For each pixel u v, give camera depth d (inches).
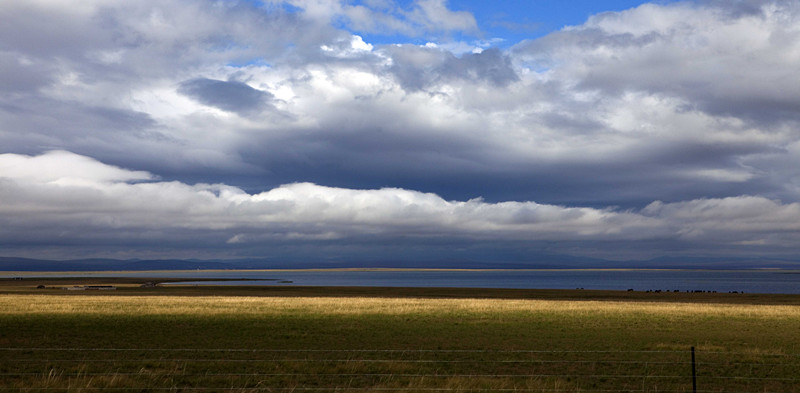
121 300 2377.0
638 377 791.7
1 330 1325.0
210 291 4525.1
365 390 660.1
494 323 1535.4
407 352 1024.9
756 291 5925.2
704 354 1015.0
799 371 861.2
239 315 1710.1
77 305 2034.9
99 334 1279.5
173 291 4485.7
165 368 827.4
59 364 858.1
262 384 717.3
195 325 1460.4
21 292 4003.4
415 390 651.5
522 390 657.6
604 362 913.5
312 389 674.8
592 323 1541.6
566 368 863.7
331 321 1565.0
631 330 1392.7
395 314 1770.4
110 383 701.9
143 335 1270.9
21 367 830.5
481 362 913.5
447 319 1627.7
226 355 980.6
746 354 1013.2
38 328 1368.1
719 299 3400.6
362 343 1157.7
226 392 674.2
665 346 1108.5
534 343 1165.1
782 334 1327.5
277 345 1127.6
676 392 701.9
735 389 727.7
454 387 676.7
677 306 2182.6
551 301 2566.4
